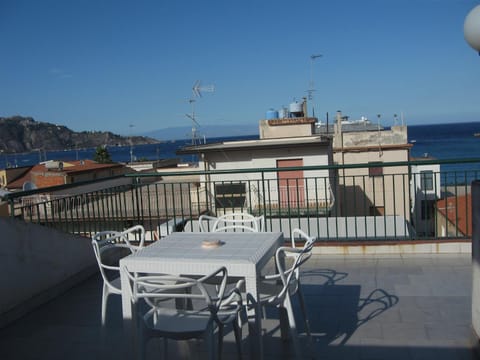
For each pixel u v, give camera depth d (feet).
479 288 10.35
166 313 10.27
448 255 18.10
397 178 85.66
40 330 13.03
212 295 12.96
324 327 12.50
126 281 10.63
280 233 12.69
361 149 89.10
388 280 15.79
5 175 130.93
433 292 14.47
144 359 9.53
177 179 96.07
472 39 9.86
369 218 31.94
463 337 11.43
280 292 10.84
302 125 82.58
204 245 11.35
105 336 11.94
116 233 13.61
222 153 66.90
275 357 11.06
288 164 65.87
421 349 10.97
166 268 10.28
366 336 11.80
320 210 57.47
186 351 11.57
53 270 15.80
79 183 18.85
